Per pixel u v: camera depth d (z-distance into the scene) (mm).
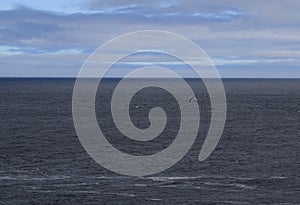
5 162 82312
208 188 66750
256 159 86250
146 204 59781
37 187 66938
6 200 61281
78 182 69562
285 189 66438
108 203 60281
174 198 62188
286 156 89188
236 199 61812
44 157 86688
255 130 122938
